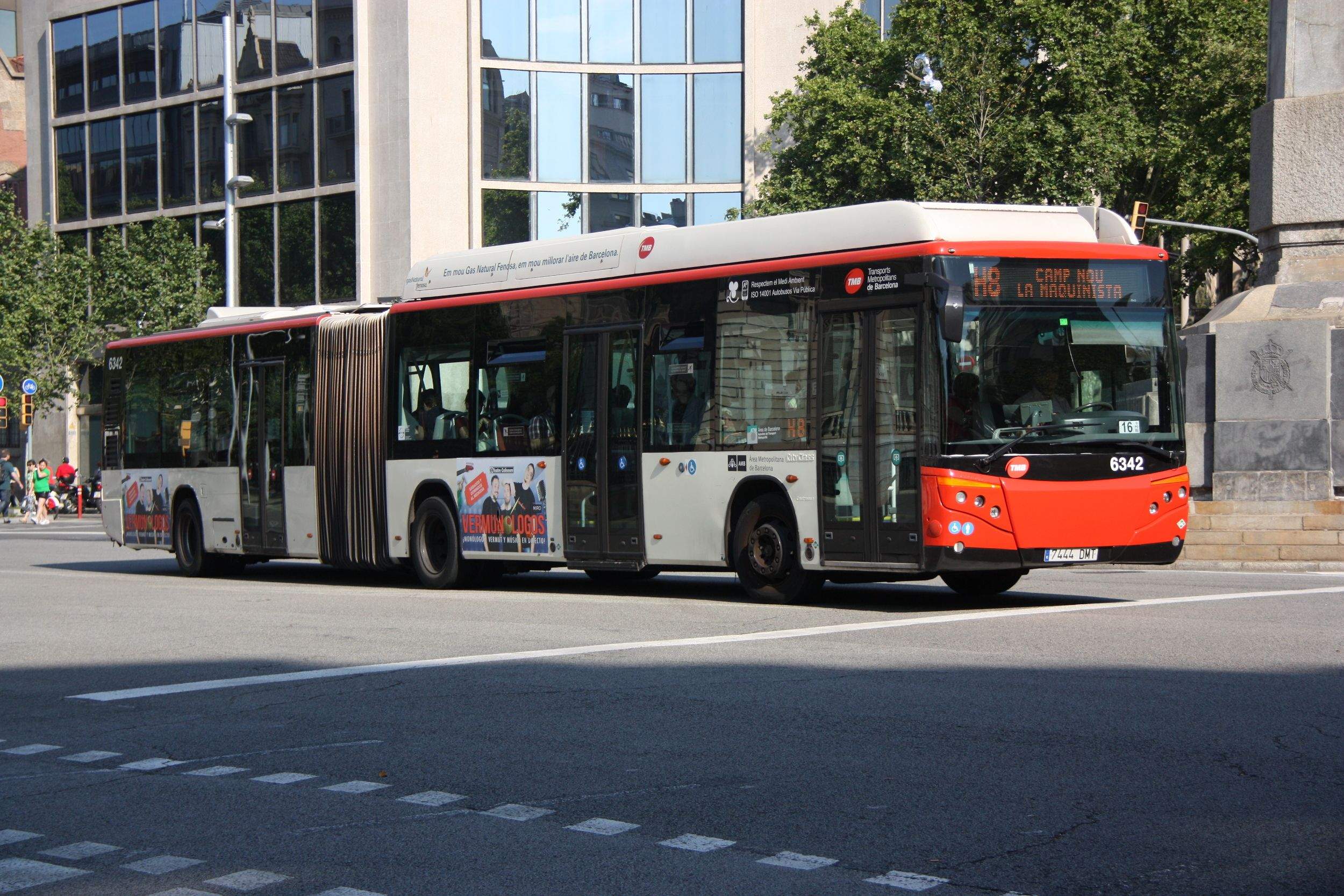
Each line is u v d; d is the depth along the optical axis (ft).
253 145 167.63
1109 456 44.45
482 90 159.33
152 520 74.84
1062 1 140.46
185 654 38.70
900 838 18.86
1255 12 146.10
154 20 176.96
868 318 44.65
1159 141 142.72
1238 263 166.91
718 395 49.03
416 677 33.17
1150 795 20.71
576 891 17.08
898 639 37.32
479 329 57.82
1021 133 134.00
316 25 162.20
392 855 18.89
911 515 43.32
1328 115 70.18
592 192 162.81
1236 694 28.22
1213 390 67.46
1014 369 43.62
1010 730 25.32
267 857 18.98
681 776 22.76
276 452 66.95
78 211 184.85
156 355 75.00
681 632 40.47
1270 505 64.18
